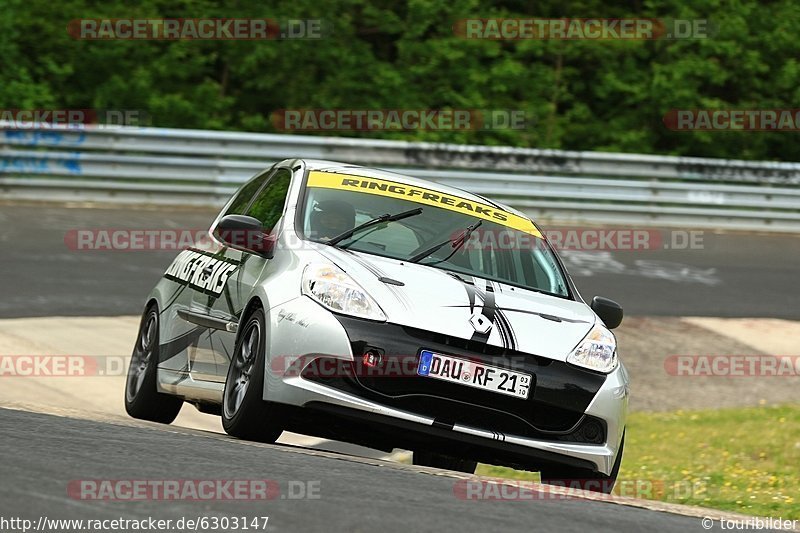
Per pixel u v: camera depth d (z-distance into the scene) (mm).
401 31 98062
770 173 75438
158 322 26828
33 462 15125
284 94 93438
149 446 17531
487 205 26203
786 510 25469
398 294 21078
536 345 21047
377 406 20062
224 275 23938
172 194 64625
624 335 49781
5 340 38375
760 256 68188
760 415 41688
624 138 95750
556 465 21281
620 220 71875
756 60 99875
